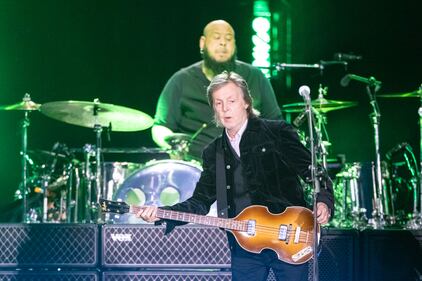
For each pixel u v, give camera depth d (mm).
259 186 11969
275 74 26734
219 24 23219
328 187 11922
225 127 12016
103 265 15492
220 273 15398
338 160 24422
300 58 27609
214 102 11930
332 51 27609
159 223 12164
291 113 27047
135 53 27062
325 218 11766
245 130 12047
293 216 11883
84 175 21000
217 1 27047
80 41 26906
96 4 26906
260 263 12039
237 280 12094
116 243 15523
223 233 15469
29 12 26578
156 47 27141
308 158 12016
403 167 24000
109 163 20484
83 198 21266
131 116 20234
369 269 15742
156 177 18781
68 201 21547
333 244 15812
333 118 28047
